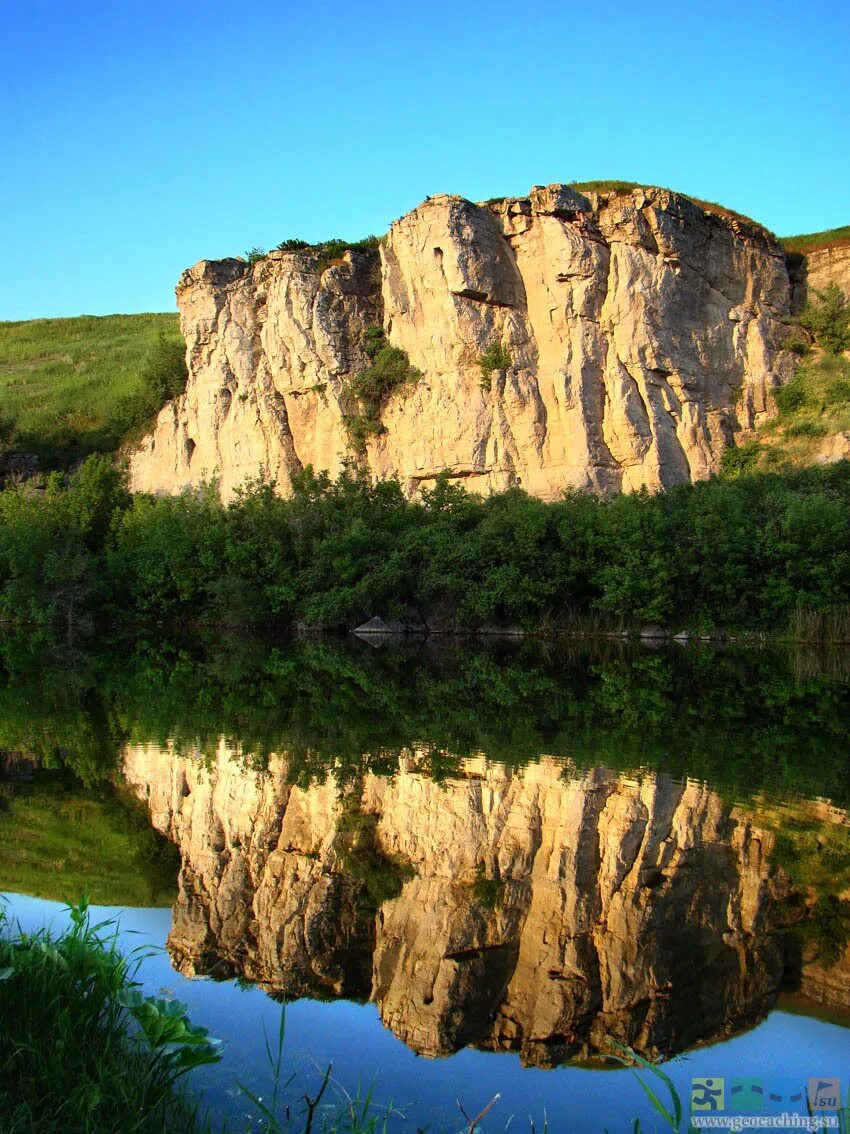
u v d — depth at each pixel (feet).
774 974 28.07
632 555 123.44
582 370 146.61
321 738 60.54
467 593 129.70
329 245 174.40
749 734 60.44
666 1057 23.89
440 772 51.03
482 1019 25.76
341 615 133.08
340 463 163.94
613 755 54.39
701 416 150.30
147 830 42.47
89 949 22.91
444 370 154.10
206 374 184.03
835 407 150.51
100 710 71.67
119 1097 18.88
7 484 195.11
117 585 146.30
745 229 162.91
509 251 154.51
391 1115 21.07
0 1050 19.27
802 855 37.45
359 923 32.04
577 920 31.99
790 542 120.06
